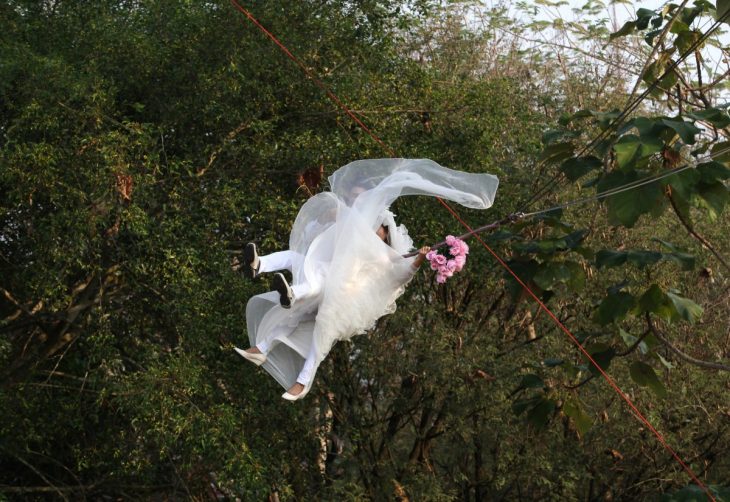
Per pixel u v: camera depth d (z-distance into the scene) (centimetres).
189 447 956
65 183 891
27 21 1020
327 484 1183
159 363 922
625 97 1352
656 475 1302
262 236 1044
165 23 970
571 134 811
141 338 1044
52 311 973
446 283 1239
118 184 882
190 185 979
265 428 1048
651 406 1230
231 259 1067
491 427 1212
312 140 978
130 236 938
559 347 1200
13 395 1011
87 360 1059
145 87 998
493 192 651
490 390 1177
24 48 912
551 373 1171
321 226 628
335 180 657
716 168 726
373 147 1024
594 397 1232
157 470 1123
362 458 1192
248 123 990
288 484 1059
